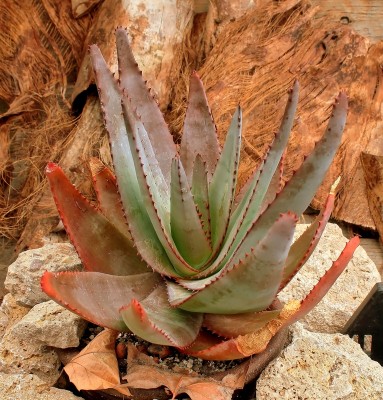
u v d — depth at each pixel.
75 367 1.13
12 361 1.21
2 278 1.69
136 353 1.15
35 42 1.88
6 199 1.81
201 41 1.90
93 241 1.18
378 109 1.74
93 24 1.83
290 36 1.79
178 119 1.73
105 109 1.13
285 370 1.12
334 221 1.74
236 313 1.09
